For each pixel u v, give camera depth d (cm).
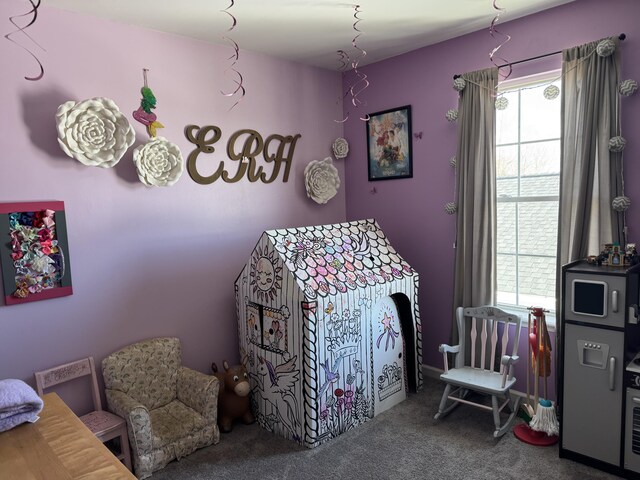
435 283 363
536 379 276
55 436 160
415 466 250
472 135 315
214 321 332
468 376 296
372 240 338
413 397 335
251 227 351
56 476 135
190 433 268
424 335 375
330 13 273
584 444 245
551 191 303
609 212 260
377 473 246
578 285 239
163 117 297
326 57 365
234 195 339
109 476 134
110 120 261
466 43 323
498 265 333
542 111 301
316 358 268
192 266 318
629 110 256
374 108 389
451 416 305
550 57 285
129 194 285
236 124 336
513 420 293
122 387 272
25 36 240
